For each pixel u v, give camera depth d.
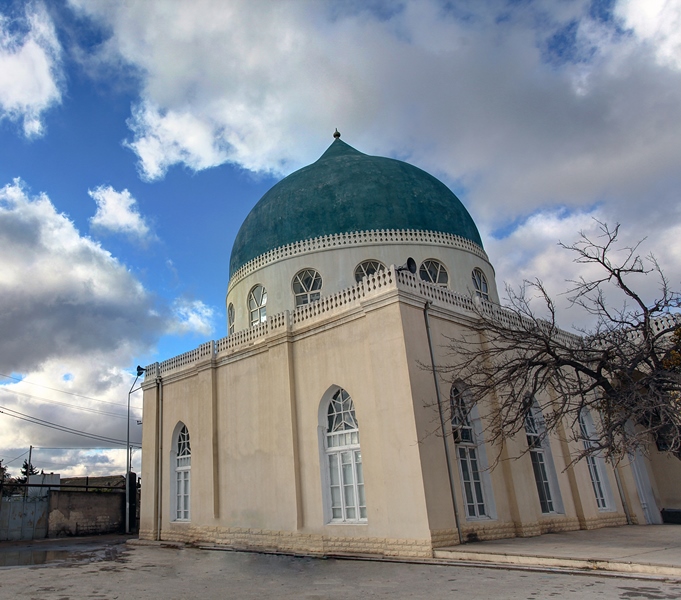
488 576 10.01
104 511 30.59
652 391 10.99
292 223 21.64
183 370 22.38
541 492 16.98
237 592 9.88
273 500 17.16
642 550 11.07
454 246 21.38
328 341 16.62
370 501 14.31
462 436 15.36
